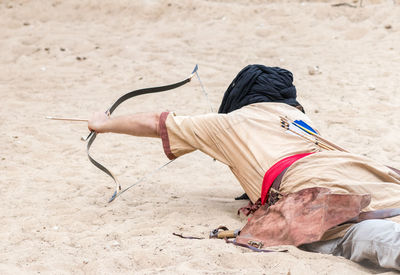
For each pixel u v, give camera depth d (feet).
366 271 24.66
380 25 83.66
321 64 71.10
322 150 30.37
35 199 35.68
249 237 27.94
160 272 24.35
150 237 28.81
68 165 43.06
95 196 36.52
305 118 31.83
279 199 28.53
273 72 32.63
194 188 38.81
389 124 51.57
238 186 39.68
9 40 82.58
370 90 61.16
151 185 39.19
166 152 31.40
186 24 88.63
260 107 31.60
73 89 65.72
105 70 72.13
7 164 42.75
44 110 58.13
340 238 26.04
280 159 29.19
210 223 31.58
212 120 30.89
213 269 24.72
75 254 27.32
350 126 51.62
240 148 30.12
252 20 88.89
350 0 93.71
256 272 24.09
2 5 95.55
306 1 95.61
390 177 28.32
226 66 71.61
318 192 26.78
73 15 93.66
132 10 92.99
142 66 72.38
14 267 25.64
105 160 44.55
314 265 24.59
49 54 78.18
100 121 32.12
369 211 26.20
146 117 31.63
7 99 61.72
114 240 29.07
